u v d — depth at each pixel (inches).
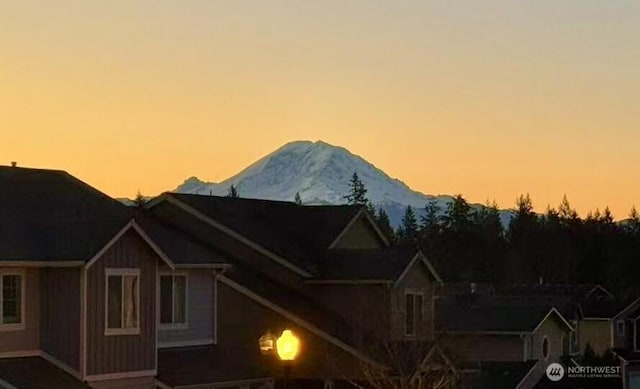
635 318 3280.0
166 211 1873.8
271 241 1841.8
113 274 1369.3
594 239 5241.1
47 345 1346.0
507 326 2455.7
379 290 1772.9
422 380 1707.7
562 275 4985.2
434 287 1905.8
